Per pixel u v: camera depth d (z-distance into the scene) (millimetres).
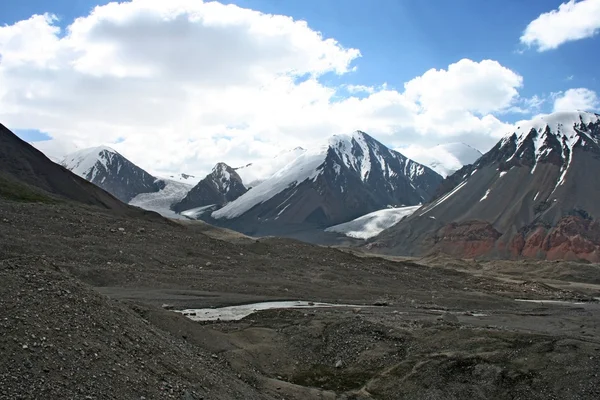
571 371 31828
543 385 31156
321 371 35438
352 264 100875
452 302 75125
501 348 35250
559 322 61094
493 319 60844
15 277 22953
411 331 39938
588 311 76000
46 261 26312
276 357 35844
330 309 57219
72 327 21375
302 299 65188
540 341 35562
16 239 64688
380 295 75125
